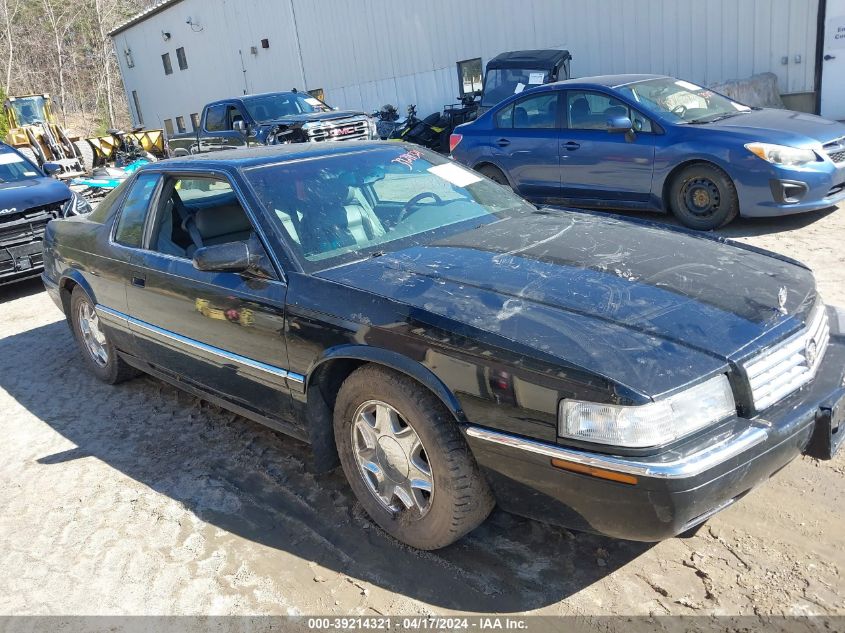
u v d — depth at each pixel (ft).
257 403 11.48
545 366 7.72
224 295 11.14
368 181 12.39
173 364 13.25
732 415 7.77
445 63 59.21
